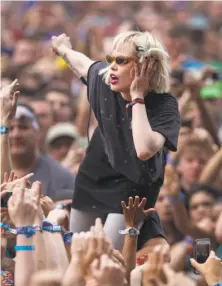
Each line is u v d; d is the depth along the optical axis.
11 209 8.06
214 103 16.03
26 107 12.03
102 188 9.73
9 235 8.41
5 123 9.52
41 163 11.95
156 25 23.91
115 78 9.28
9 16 26.98
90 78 9.77
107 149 9.55
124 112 9.41
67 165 13.45
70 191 11.59
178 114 9.39
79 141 14.48
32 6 26.11
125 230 9.38
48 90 16.44
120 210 9.63
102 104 9.50
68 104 16.27
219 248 11.10
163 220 12.12
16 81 9.66
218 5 27.25
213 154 13.68
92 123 14.80
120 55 9.23
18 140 11.81
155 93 9.35
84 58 10.04
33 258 8.02
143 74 9.16
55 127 14.66
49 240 8.41
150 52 9.19
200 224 12.43
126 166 9.48
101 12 27.27
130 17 26.56
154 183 9.66
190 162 13.46
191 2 27.88
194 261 8.98
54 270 8.00
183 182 13.47
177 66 16.20
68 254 8.90
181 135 13.64
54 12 25.42
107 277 7.60
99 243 7.90
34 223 8.30
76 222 9.85
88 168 9.78
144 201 9.33
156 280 8.26
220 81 16.86
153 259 8.29
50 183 11.79
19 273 7.96
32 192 8.38
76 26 24.52
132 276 8.66
